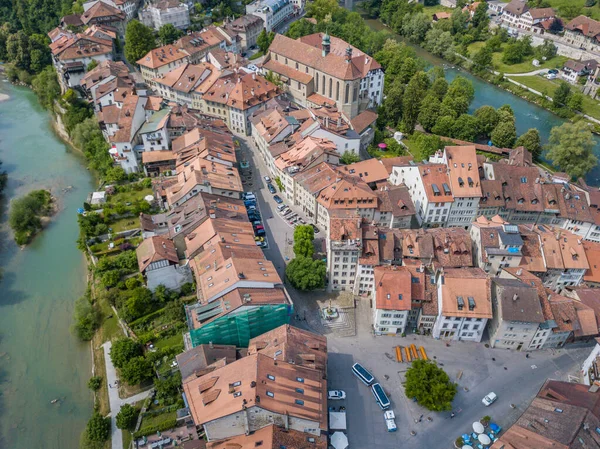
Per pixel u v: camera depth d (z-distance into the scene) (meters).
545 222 152.88
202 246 126.94
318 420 88.81
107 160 180.62
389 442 98.12
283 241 146.12
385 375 110.88
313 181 149.88
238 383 90.12
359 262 123.62
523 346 117.25
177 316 122.31
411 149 196.00
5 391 116.38
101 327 127.75
